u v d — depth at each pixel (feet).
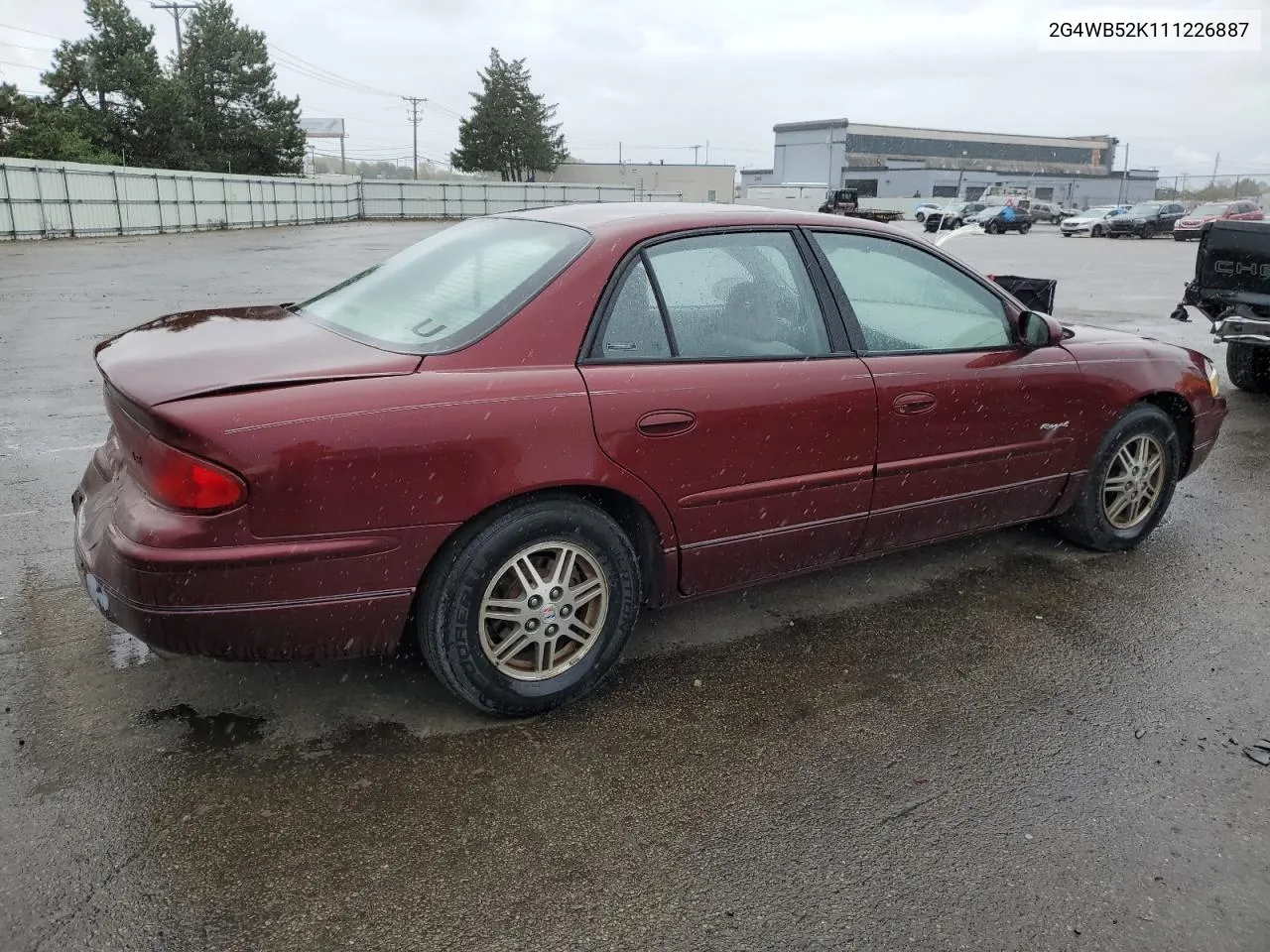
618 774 9.11
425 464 8.69
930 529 12.66
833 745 9.71
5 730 9.41
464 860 7.89
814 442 11.02
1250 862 8.13
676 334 10.27
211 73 179.22
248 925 7.11
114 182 103.40
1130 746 9.78
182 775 8.82
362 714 9.96
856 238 11.91
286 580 8.45
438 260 11.34
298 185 150.10
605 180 265.75
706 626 12.33
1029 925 7.34
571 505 9.64
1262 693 10.88
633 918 7.30
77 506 10.26
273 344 9.56
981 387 12.34
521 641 9.74
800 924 7.28
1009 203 156.56
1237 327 24.50
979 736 9.92
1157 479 14.96
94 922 7.08
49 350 30.94
